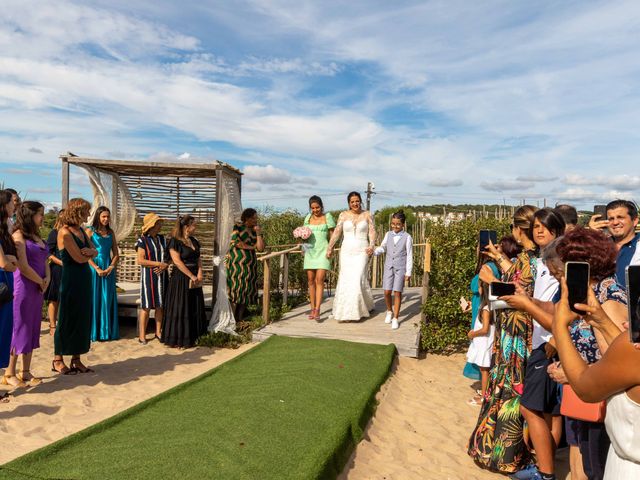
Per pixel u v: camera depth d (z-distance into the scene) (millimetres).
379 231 13828
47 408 5223
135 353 7809
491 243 4980
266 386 5559
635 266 1958
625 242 5039
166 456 3842
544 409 3861
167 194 11219
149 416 4684
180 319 8117
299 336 8164
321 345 7488
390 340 7871
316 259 9117
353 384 5832
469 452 4605
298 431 4387
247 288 9281
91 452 3910
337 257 13414
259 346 7469
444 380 6961
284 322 9023
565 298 2385
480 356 5805
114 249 8688
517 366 4305
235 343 8266
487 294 5707
